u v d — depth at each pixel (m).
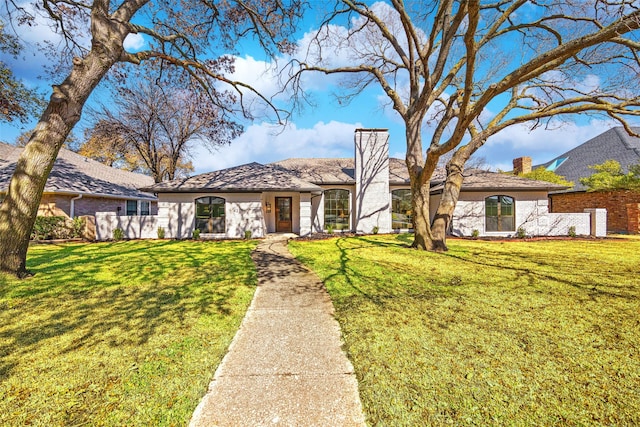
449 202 10.93
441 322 4.03
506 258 9.04
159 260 8.86
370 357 3.12
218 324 4.07
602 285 5.88
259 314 4.51
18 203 6.29
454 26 7.79
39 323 4.05
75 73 6.74
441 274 6.92
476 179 17.19
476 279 6.44
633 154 19.66
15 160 17.73
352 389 2.61
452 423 2.16
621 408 2.29
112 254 9.95
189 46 10.46
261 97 11.02
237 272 7.28
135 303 4.91
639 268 7.50
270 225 18.08
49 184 14.45
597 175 17.47
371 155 17.17
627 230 16.73
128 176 22.42
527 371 2.81
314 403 2.42
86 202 16.08
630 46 7.20
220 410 2.34
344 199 17.89
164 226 14.94
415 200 11.10
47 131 6.46
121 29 7.36
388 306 4.72
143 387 2.62
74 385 2.63
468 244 12.59
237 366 3.00
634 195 16.59
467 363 2.97
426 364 2.96
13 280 6.20
